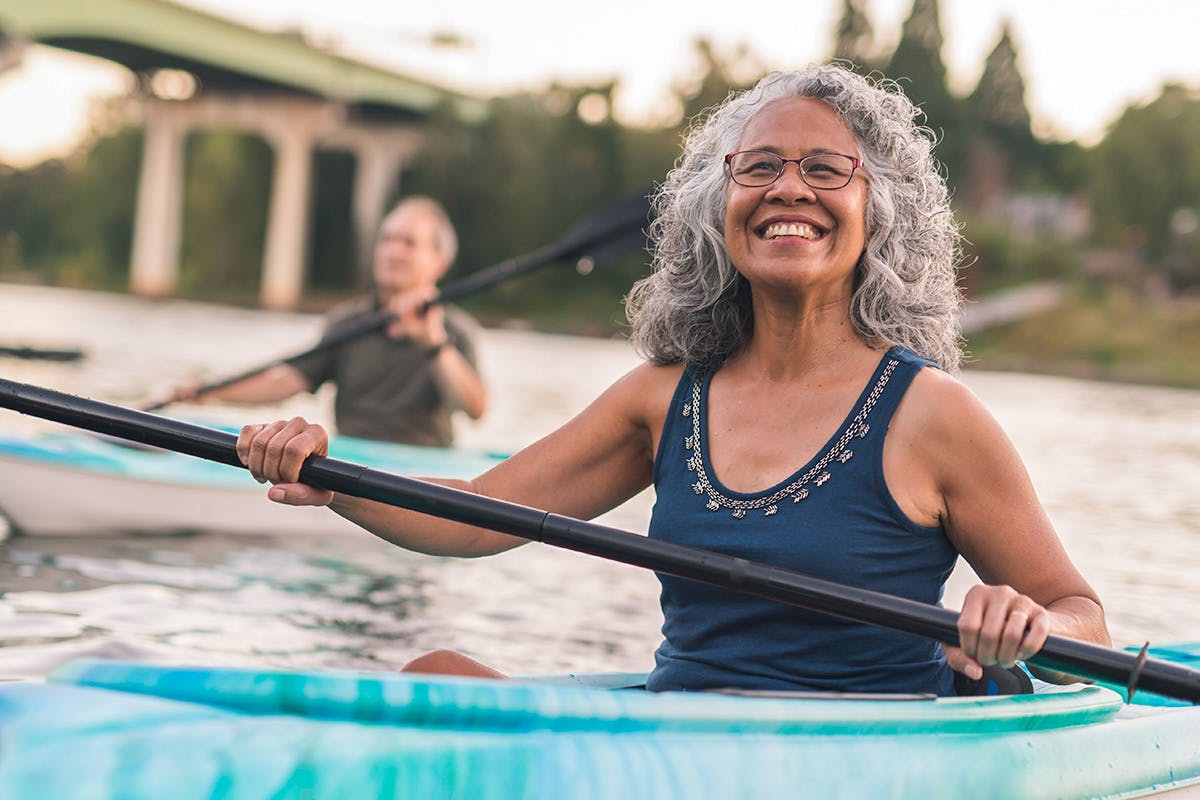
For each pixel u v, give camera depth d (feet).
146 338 68.13
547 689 5.38
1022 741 6.24
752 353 6.99
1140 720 6.93
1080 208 149.48
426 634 13.01
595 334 123.13
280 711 5.07
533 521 6.55
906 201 6.89
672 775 5.30
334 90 145.28
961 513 6.45
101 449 17.40
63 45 132.36
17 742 4.66
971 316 111.45
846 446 6.47
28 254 206.80
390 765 4.88
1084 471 32.73
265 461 6.81
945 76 162.71
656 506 6.91
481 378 19.31
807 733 5.71
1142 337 109.29
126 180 190.08
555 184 153.28
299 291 156.87
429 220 19.03
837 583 6.10
